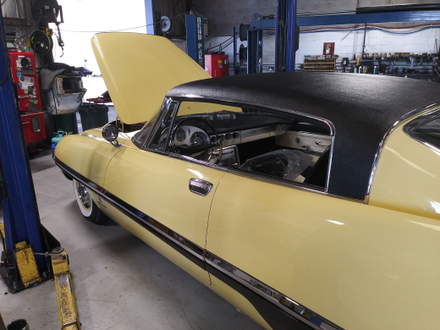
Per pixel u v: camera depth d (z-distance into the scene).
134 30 10.78
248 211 1.23
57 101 5.78
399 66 8.77
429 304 0.81
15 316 1.84
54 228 2.84
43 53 5.62
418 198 0.92
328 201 1.08
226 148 1.77
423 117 1.06
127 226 2.09
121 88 2.51
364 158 1.03
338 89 1.28
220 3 10.87
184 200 1.49
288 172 1.65
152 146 1.86
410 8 6.66
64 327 1.64
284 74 1.63
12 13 5.41
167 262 2.32
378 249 0.91
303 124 2.10
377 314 0.88
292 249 1.08
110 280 2.13
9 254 2.08
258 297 1.21
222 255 1.32
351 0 9.27
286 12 3.92
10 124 1.85
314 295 1.02
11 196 1.97
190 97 1.62
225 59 9.91
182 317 1.81
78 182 2.63
